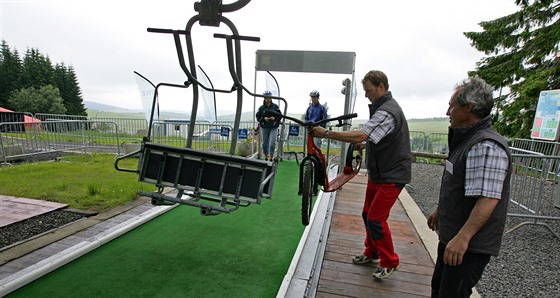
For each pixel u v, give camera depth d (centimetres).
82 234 350
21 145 848
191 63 262
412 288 266
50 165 738
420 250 338
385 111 236
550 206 545
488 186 147
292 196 520
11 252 305
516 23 1399
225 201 249
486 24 1485
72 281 261
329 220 409
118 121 1353
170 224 386
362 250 333
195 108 283
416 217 434
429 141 1128
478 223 149
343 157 632
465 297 166
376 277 275
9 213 408
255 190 246
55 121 905
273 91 802
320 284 268
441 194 183
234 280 271
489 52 1496
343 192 562
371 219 263
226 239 350
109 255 306
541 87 1124
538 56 1274
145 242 337
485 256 160
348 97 579
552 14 1299
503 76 1410
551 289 283
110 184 561
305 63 771
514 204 508
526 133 1177
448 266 169
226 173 250
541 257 348
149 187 543
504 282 294
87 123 1014
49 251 309
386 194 251
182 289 256
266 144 746
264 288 260
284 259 309
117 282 262
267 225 392
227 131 955
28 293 243
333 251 329
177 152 258
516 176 483
